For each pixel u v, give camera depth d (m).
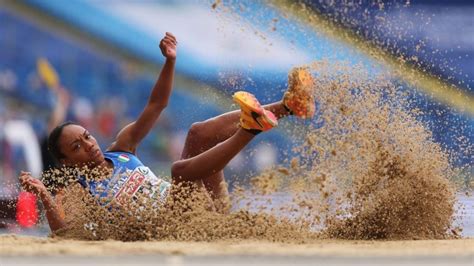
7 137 48.38
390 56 22.58
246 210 18.73
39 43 63.53
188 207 18.59
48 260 11.95
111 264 11.52
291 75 18.31
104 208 18.75
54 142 19.55
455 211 20.36
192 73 59.38
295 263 11.55
